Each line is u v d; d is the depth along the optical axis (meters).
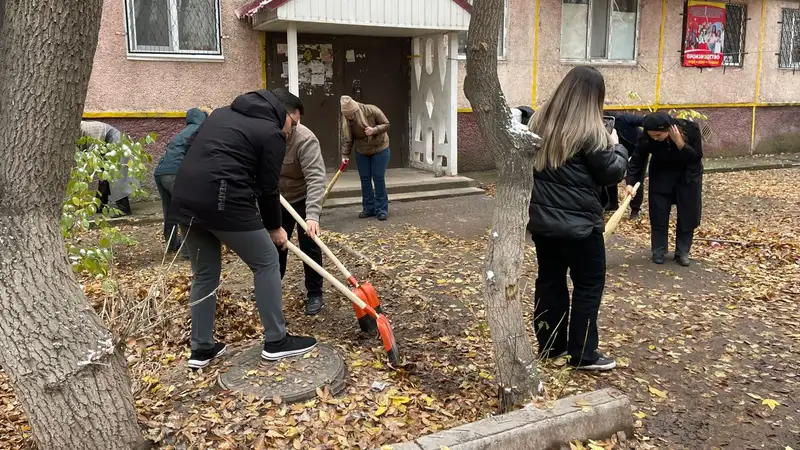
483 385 3.78
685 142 6.18
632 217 8.80
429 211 9.24
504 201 3.31
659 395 3.77
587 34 13.40
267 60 10.62
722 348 4.46
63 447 2.54
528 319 4.89
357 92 11.62
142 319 2.97
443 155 11.09
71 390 2.53
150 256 6.88
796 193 11.10
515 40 12.63
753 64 15.62
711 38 14.77
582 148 3.61
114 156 5.03
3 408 3.62
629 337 4.65
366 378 3.79
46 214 2.62
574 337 3.99
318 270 4.01
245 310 5.04
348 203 9.54
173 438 3.14
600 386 3.86
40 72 2.49
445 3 10.05
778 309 5.22
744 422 3.51
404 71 11.95
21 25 2.47
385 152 8.45
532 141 3.24
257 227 3.61
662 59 14.34
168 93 9.95
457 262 6.54
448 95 10.77
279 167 3.68
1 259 2.49
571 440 3.06
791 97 16.36
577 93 3.61
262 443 3.06
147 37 9.78
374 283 5.85
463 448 2.79
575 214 3.71
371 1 9.54
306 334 4.61
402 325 4.82
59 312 2.56
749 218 8.98
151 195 10.03
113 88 9.60
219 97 10.30
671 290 5.73
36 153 2.54
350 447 3.05
